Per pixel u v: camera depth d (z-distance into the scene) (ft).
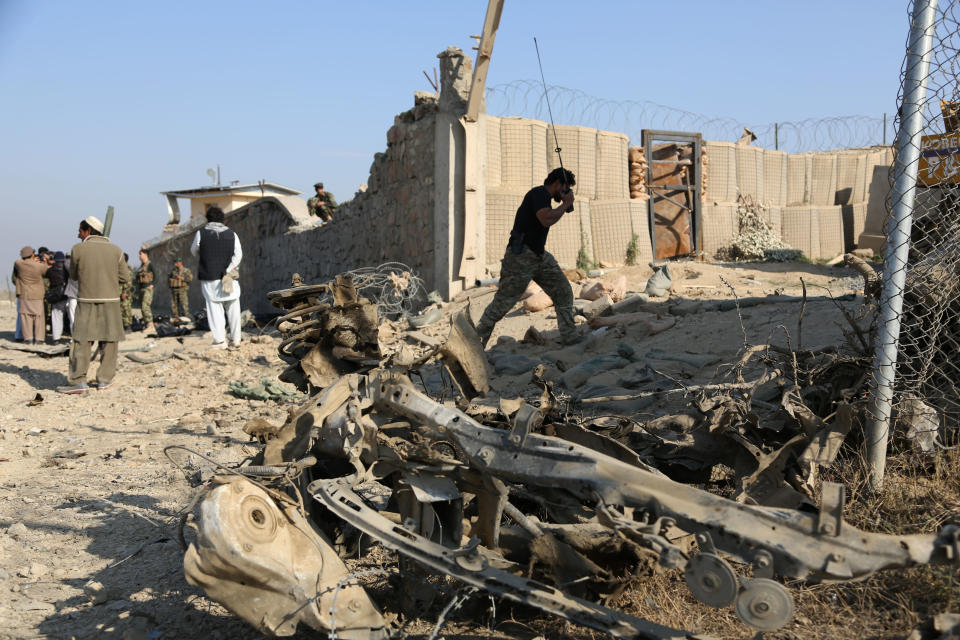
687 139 49.60
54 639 10.69
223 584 8.99
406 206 43.11
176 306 59.88
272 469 10.39
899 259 12.60
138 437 22.81
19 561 13.62
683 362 22.71
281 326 13.32
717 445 12.61
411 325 35.37
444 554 9.15
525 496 11.07
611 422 13.15
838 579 7.77
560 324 27.55
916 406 13.44
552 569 9.79
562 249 43.60
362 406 10.53
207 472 17.94
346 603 9.06
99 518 15.69
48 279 49.55
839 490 7.93
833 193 58.08
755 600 7.77
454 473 10.10
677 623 9.93
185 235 80.18
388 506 11.68
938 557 7.72
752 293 35.06
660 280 35.37
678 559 8.12
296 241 61.36
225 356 36.27
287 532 9.55
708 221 50.98
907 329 13.60
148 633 10.83
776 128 57.06
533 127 43.42
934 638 7.85
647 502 8.52
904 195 12.55
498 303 26.30
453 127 39.09
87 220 30.71
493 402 21.49
